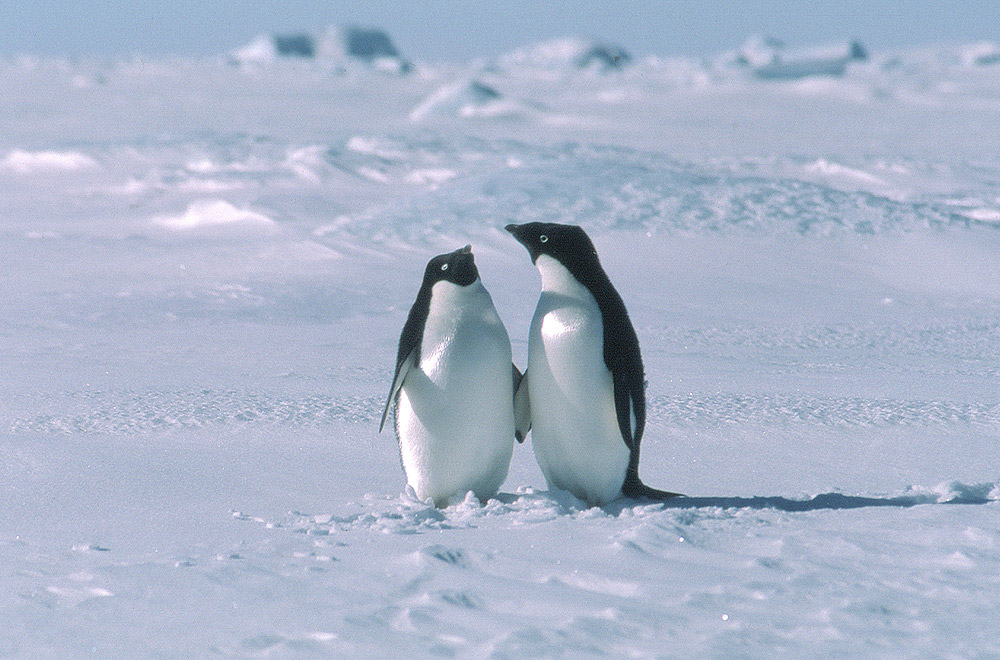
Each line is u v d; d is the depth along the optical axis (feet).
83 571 31.30
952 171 263.29
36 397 65.57
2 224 190.90
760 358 85.46
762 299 124.16
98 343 91.76
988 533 34.83
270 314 110.01
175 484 45.57
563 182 179.52
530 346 42.60
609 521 38.45
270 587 29.53
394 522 38.45
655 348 90.43
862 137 412.77
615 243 148.77
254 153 302.25
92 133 405.80
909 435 56.65
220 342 92.27
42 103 570.87
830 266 140.77
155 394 65.98
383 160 272.31
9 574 31.65
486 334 41.65
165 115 512.22
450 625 26.40
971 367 82.07
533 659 24.07
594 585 30.07
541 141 346.95
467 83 545.85
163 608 27.91
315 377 74.23
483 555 32.73
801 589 29.17
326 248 148.97
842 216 161.17
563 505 42.29
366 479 47.24
